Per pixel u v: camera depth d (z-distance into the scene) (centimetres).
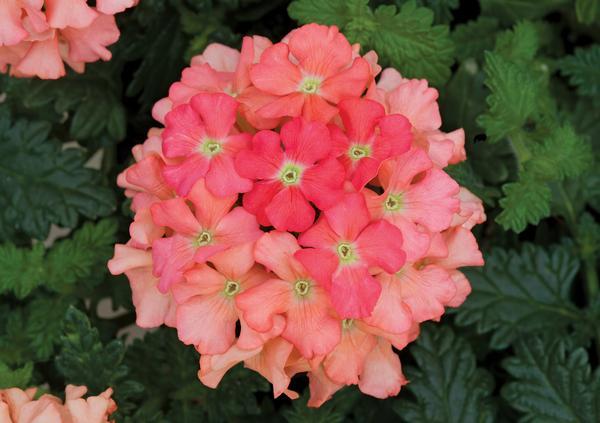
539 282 33
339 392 32
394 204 26
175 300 26
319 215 26
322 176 25
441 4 33
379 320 26
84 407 28
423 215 26
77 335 30
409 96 28
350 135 26
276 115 26
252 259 25
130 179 27
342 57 26
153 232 26
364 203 25
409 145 25
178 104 27
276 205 25
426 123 28
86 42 30
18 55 30
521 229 31
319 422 32
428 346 32
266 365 26
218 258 25
